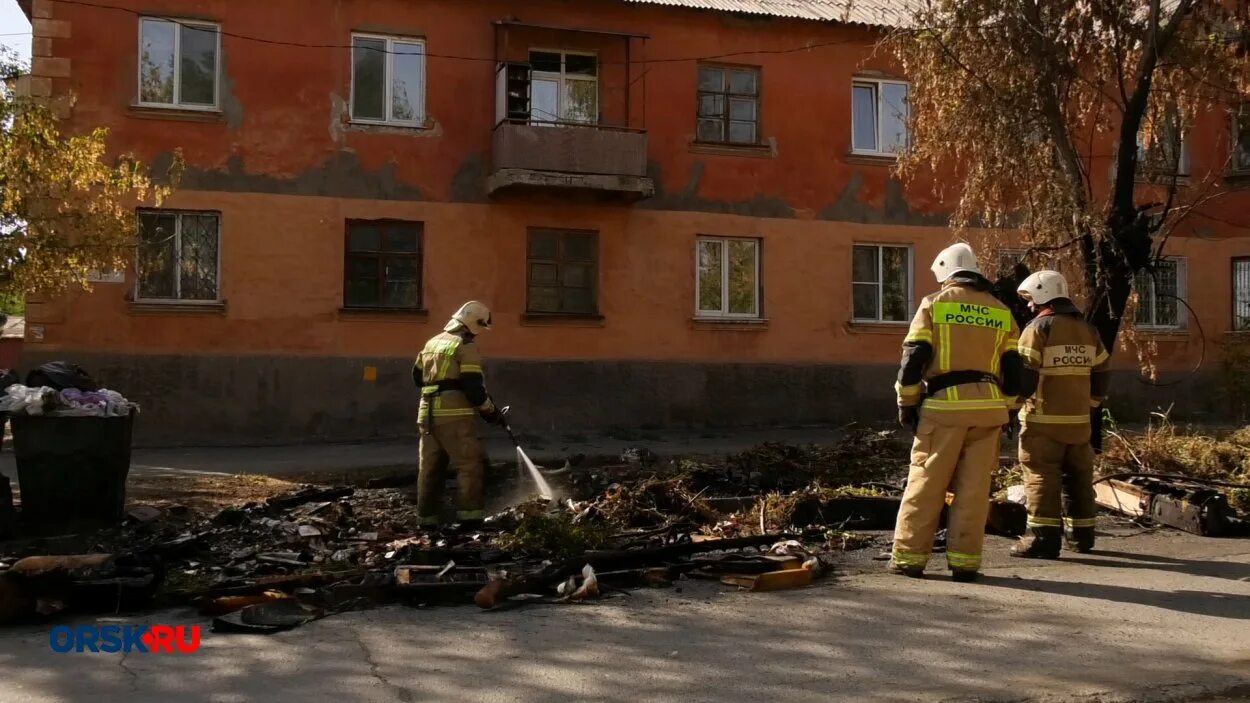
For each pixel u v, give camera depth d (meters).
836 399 17.89
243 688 3.97
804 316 17.83
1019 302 8.01
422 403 7.57
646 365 17.00
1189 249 19.11
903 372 5.94
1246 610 5.26
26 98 11.45
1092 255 10.25
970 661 4.43
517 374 16.39
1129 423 18.36
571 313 16.73
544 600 5.36
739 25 17.62
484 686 4.04
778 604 5.36
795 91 17.92
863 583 5.85
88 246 11.41
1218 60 10.88
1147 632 4.87
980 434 5.92
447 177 16.25
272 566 5.98
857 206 18.16
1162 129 11.57
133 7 15.04
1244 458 9.39
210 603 5.05
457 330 7.67
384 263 16.08
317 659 4.35
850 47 18.17
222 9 15.38
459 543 6.74
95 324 14.62
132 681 4.05
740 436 16.39
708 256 17.61
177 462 12.72
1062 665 4.39
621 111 17.05
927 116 11.52
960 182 14.86
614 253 16.94
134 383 14.73
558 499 8.24
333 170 15.78
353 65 16.00
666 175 17.22
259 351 15.29
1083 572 6.18
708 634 4.79
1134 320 11.09
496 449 14.45
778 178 17.78
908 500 6.04
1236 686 4.18
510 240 16.48
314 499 8.50
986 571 6.21
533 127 15.83
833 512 7.52
